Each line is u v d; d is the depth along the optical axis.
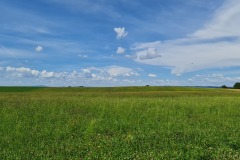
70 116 19.94
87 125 16.34
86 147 11.41
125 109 23.53
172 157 10.06
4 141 12.46
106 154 10.43
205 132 13.78
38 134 14.09
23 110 22.30
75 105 26.12
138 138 12.92
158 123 17.47
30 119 18.50
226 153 10.55
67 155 10.28
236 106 26.86
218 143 11.98
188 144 11.56
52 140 12.95
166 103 28.48
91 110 23.34
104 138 13.38
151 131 14.34
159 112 22.05
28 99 33.12
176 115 21.30
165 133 13.87
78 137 14.01
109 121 17.94
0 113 20.33
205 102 29.42
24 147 11.44
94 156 10.09
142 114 20.88
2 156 10.01
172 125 16.48
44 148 11.43
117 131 15.17
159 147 11.37
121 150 10.90
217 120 18.73
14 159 9.80
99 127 15.95
